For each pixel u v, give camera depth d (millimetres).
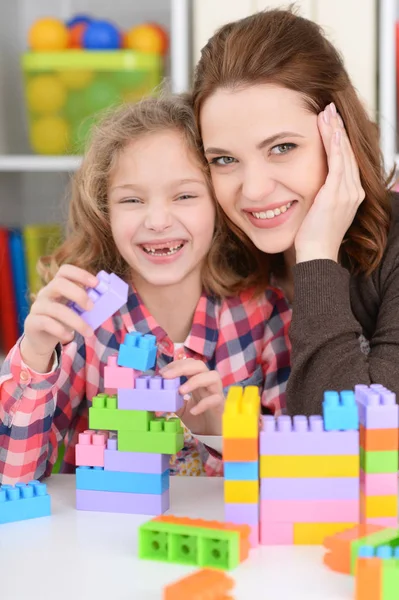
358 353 1032
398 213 1266
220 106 1110
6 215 2209
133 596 676
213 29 2096
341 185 1137
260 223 1169
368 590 644
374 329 1229
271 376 1282
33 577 715
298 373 1044
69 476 1050
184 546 753
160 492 870
